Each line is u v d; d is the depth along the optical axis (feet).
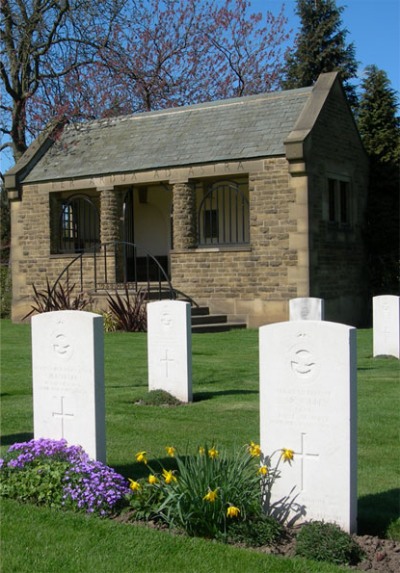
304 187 66.08
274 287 67.97
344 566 16.08
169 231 87.20
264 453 18.92
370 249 79.10
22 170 82.89
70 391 22.31
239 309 69.92
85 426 22.07
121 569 15.65
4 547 16.79
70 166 80.59
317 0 129.18
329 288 70.18
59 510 19.01
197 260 72.08
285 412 18.60
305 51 127.85
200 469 18.48
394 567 16.16
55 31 94.94
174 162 72.79
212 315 69.51
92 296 72.79
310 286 66.54
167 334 34.71
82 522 18.11
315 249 67.51
